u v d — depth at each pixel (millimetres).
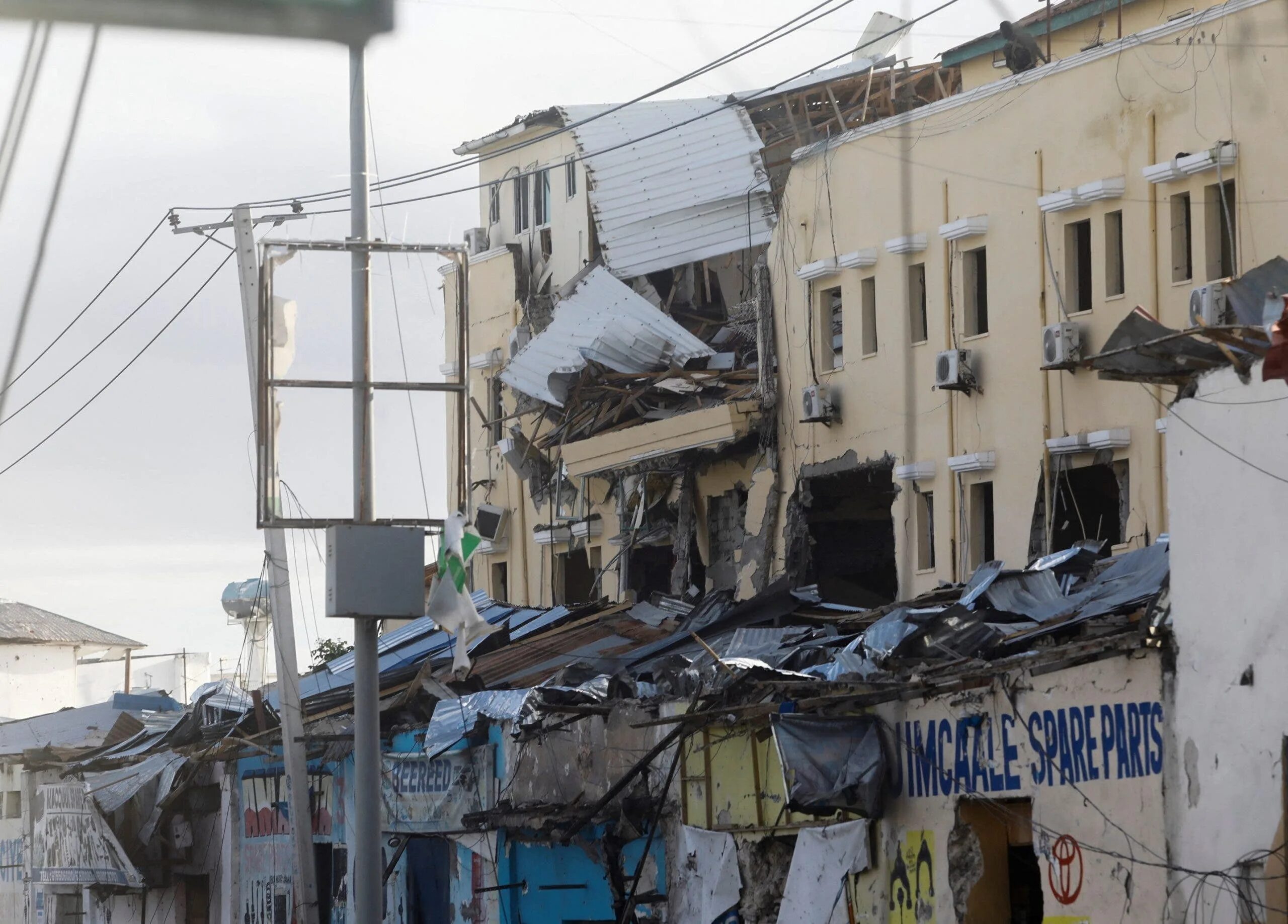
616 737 51312
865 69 84688
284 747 58969
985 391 64375
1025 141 63500
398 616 41719
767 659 49156
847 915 42500
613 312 81562
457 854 59969
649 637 64312
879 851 41938
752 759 45938
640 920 50375
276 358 42406
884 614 51500
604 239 85812
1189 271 57406
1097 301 59906
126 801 77938
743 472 77000
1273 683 31297
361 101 42906
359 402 42656
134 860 81875
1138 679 34625
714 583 78188
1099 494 60938
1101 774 35375
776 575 74188
